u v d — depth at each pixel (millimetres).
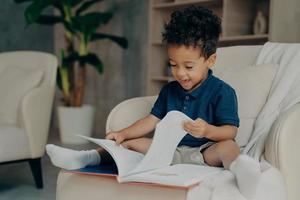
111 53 3945
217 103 1220
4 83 2436
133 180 993
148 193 999
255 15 2891
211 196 938
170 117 1062
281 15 2393
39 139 2260
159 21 3260
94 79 4113
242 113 1390
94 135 3949
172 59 1161
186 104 1272
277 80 1408
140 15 3676
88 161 1129
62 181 1157
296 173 1116
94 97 4129
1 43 4051
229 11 2750
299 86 1336
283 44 1547
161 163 1083
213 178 994
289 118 1107
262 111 1348
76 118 3584
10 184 2324
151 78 3230
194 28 1133
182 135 1124
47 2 3207
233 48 1671
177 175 997
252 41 2809
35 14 3174
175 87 1325
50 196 2105
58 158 1088
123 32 3826
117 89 3910
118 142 1229
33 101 2230
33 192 2170
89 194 1091
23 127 2207
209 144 1209
